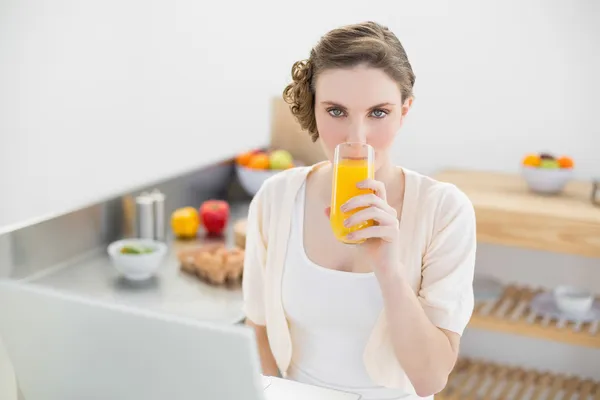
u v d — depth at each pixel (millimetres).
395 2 2789
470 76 2721
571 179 2521
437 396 2461
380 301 1269
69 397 1017
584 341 2289
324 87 1205
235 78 3229
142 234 2469
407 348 1187
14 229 2010
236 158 3033
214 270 2156
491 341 2732
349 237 1139
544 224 2256
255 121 3221
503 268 2699
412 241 1296
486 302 2543
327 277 1292
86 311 937
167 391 915
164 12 3348
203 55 3291
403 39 2797
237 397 874
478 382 2559
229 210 2875
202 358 869
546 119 2645
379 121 1208
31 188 3920
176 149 3480
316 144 3006
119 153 3658
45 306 971
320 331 1317
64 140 3801
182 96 3400
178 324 871
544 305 2451
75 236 2271
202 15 3246
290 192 1371
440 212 1293
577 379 2574
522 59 2635
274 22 3070
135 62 3486
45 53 3734
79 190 3816
